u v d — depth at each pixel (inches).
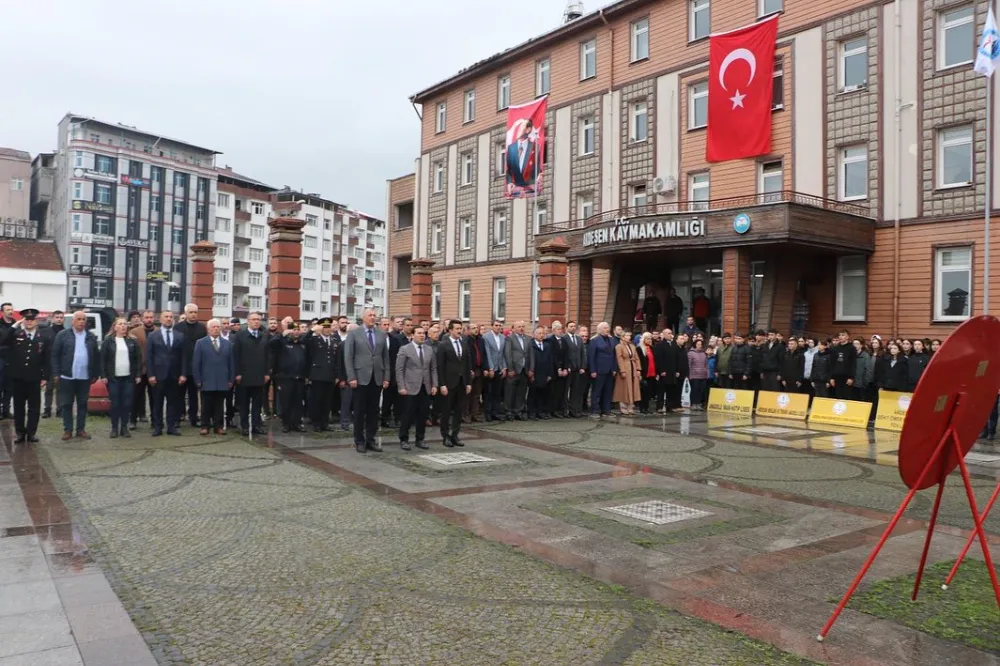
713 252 877.8
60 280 2250.2
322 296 3713.1
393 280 1673.2
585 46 1179.9
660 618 179.3
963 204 760.3
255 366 488.4
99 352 474.6
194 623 172.1
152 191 2906.0
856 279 848.9
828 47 862.5
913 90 795.4
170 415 487.5
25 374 438.6
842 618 179.2
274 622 173.5
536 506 298.8
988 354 159.5
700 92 1004.6
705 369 745.0
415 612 181.2
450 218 1455.5
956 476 393.4
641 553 235.6
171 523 261.3
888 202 815.1
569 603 189.0
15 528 252.2
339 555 227.3
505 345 588.4
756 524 275.3
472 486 336.8
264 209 3376.0
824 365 665.6
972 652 159.8
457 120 1443.2
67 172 2746.1
